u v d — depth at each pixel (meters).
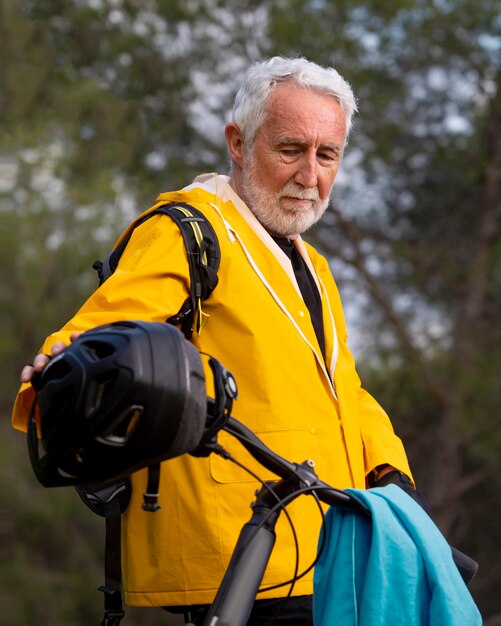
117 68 15.30
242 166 3.52
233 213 3.39
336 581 2.52
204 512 3.06
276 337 3.18
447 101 16.25
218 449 2.39
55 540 15.81
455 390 15.35
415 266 16.39
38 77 14.34
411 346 15.27
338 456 3.21
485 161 16.19
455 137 16.44
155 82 15.11
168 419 2.21
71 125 14.12
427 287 16.77
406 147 16.27
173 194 3.40
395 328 15.43
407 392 15.34
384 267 16.55
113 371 2.20
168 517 3.09
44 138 13.64
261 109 3.44
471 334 15.99
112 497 3.14
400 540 2.51
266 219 3.46
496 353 15.78
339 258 15.53
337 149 3.48
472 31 15.35
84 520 15.89
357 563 2.53
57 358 2.29
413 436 16.03
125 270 3.12
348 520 2.56
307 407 3.18
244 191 3.49
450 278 16.23
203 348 3.17
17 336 14.44
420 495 3.39
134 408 2.19
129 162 14.71
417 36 15.41
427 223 17.09
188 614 3.15
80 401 2.20
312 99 3.43
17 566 14.98
